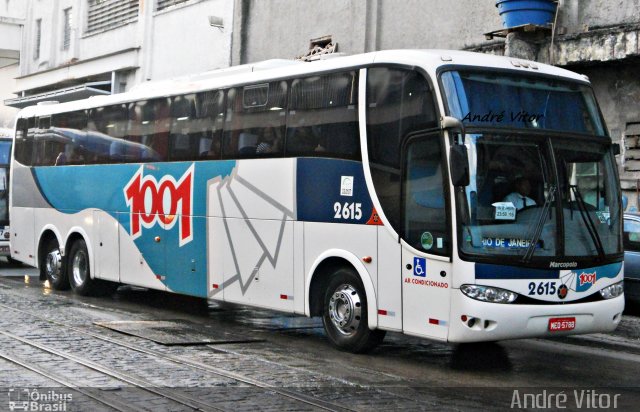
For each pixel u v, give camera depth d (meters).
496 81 10.12
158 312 14.70
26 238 18.31
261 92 12.45
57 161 17.41
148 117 14.86
